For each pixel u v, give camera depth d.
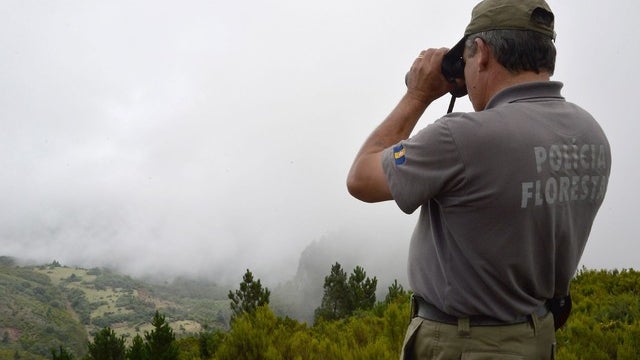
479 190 1.57
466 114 1.62
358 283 17.44
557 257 1.72
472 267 1.65
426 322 1.83
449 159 1.59
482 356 1.67
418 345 1.86
